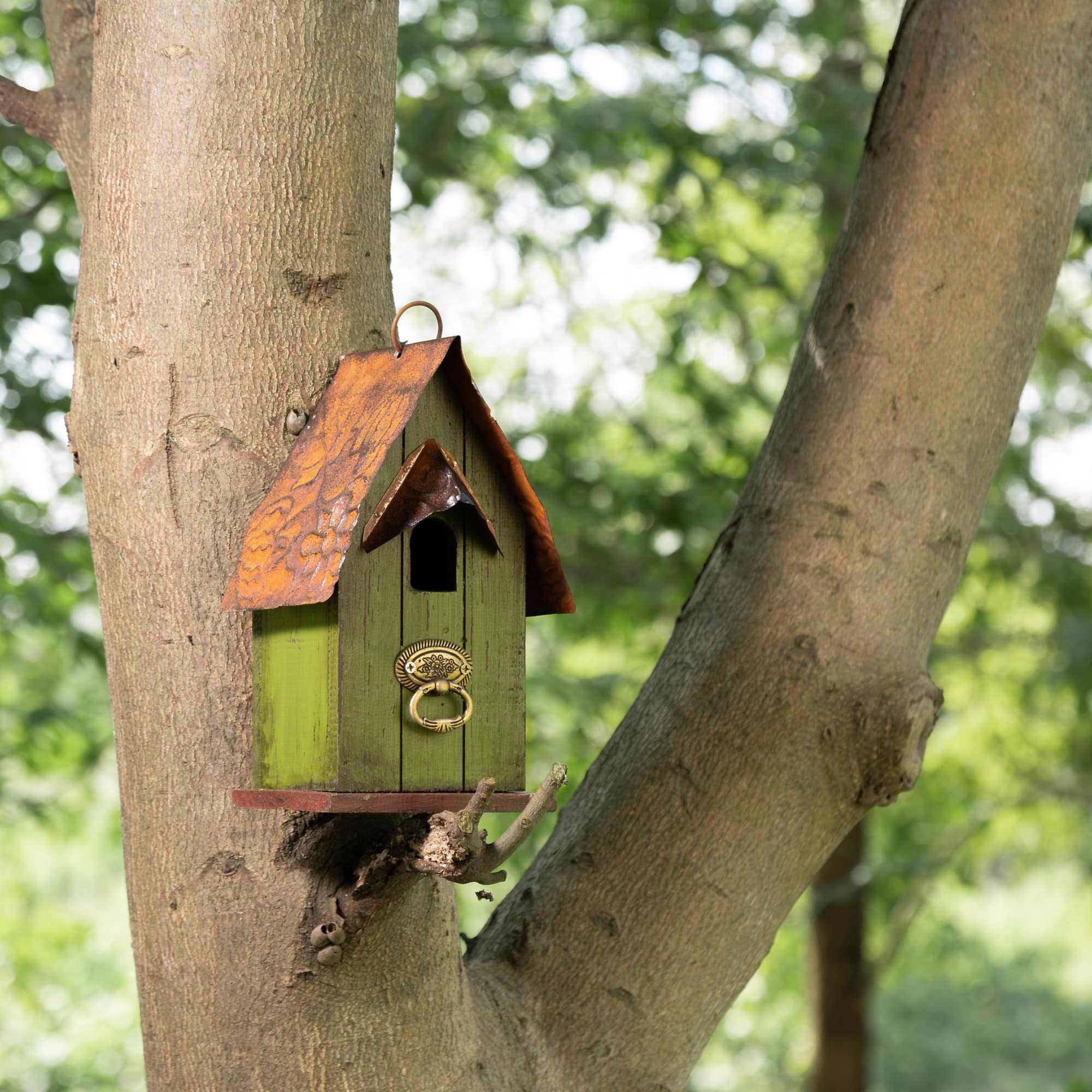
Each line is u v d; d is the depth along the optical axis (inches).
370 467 80.9
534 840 282.7
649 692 106.4
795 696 98.6
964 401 103.1
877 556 101.0
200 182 91.0
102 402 92.0
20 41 243.6
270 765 85.8
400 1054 87.3
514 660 87.4
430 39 255.9
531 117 278.8
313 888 84.7
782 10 285.0
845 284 107.2
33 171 236.2
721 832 97.9
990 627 366.3
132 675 90.1
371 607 81.3
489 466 87.2
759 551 104.0
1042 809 411.2
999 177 103.9
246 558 85.0
